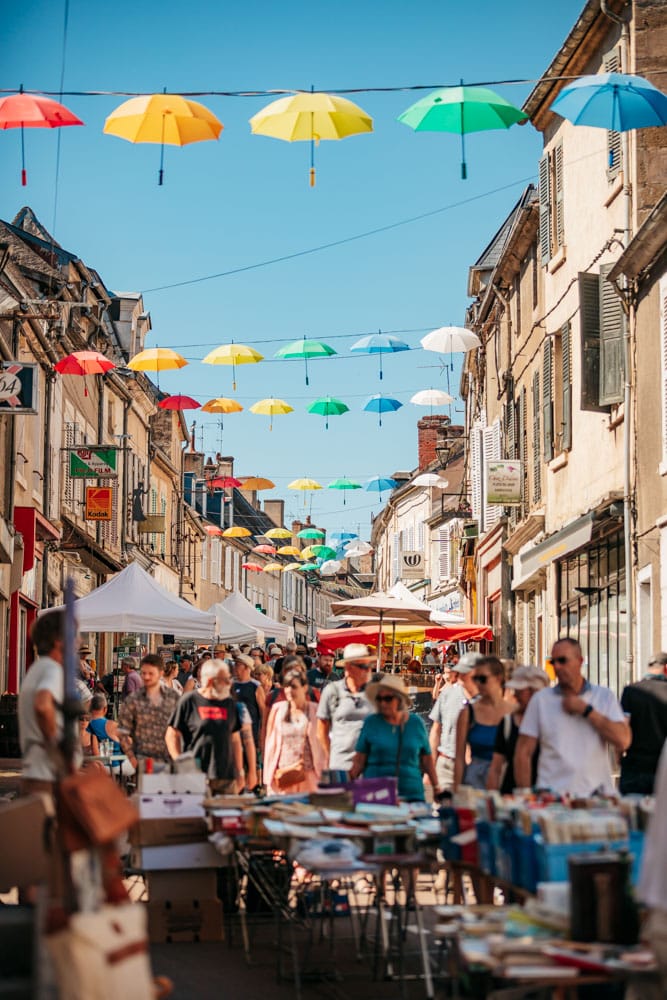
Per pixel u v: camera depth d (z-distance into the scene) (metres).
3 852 7.27
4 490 24.80
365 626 25.95
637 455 17.92
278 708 11.98
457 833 7.52
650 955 5.34
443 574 53.88
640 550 17.70
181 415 55.81
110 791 5.64
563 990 5.51
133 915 5.16
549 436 24.06
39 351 28.88
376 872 8.05
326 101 11.51
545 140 24.00
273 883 9.49
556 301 23.31
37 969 4.80
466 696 13.19
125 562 42.22
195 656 30.27
